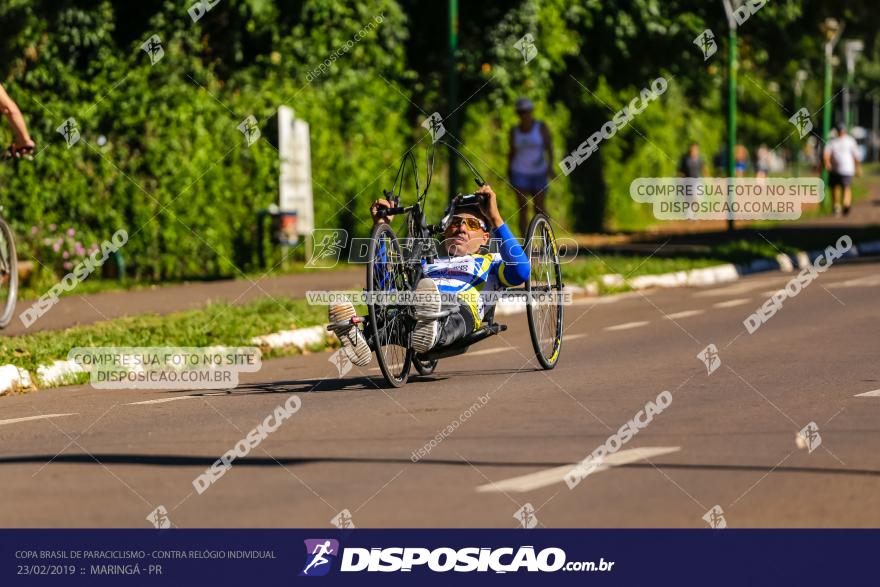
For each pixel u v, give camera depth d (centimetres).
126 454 1825
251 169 4894
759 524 1440
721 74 7062
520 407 2178
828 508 1495
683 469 1673
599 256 5256
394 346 2447
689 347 2991
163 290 4291
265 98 4988
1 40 4509
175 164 4681
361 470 1686
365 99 5381
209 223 4759
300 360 3069
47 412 2327
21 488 1611
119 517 1477
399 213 2425
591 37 6588
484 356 2919
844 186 8262
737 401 2214
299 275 4788
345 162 5281
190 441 1925
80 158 4512
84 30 4953
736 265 5138
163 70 4919
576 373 2598
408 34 5803
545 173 5403
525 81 6125
